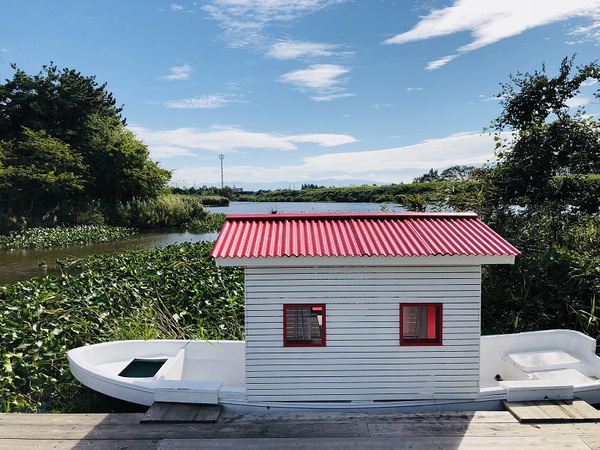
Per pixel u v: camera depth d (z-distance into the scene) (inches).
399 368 190.5
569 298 303.6
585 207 391.5
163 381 200.7
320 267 187.8
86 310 314.5
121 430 177.6
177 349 243.9
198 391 193.5
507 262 181.5
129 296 349.1
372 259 182.4
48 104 1202.6
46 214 1067.9
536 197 405.4
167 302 339.0
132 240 965.8
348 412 189.9
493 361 244.1
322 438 170.6
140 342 243.9
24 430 178.9
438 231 203.9
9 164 1041.5
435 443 166.9
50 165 1069.1
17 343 271.0
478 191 414.6
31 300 331.6
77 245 876.6
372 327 189.3
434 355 190.2
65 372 241.1
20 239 872.3
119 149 1217.4
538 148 400.5
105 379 205.5
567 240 385.4
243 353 239.9
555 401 193.8
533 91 414.3
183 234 1089.4
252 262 181.9
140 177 1257.4
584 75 390.9
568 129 394.9
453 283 188.4
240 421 183.0
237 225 211.0
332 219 219.5
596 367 224.4
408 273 188.2
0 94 1127.6
